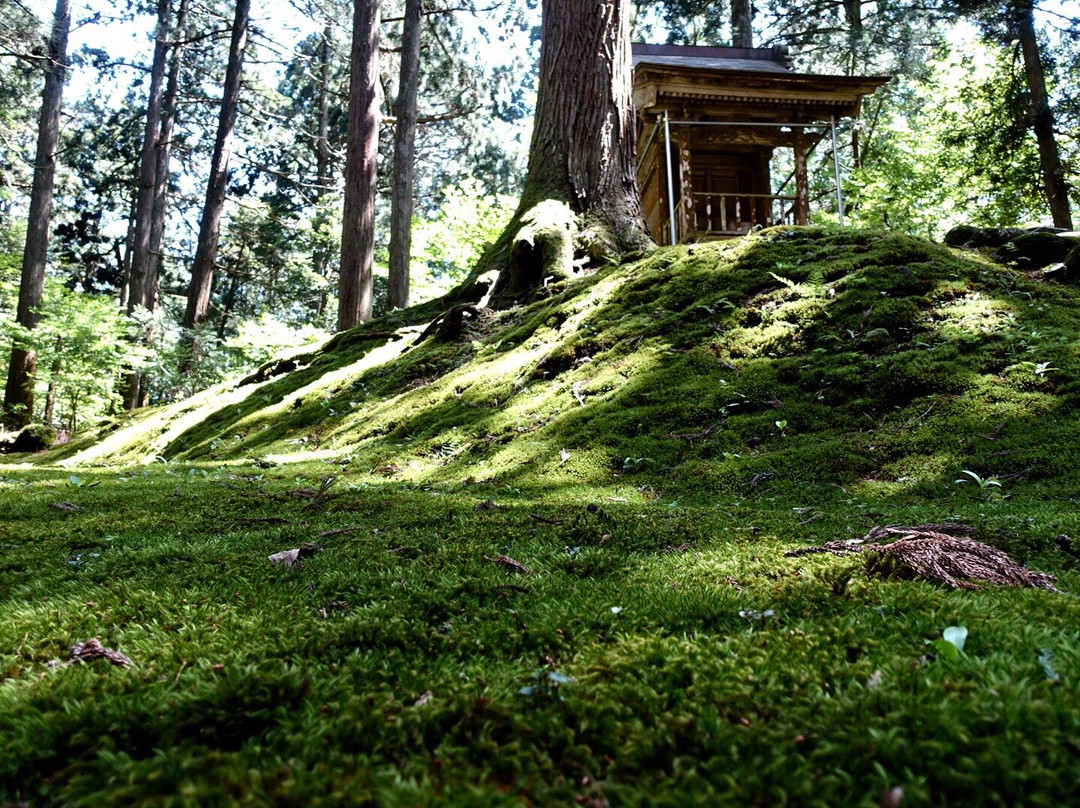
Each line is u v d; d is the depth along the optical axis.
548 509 2.71
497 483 4.11
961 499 2.94
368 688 1.05
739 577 1.64
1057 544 1.86
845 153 25.52
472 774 0.79
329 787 0.74
